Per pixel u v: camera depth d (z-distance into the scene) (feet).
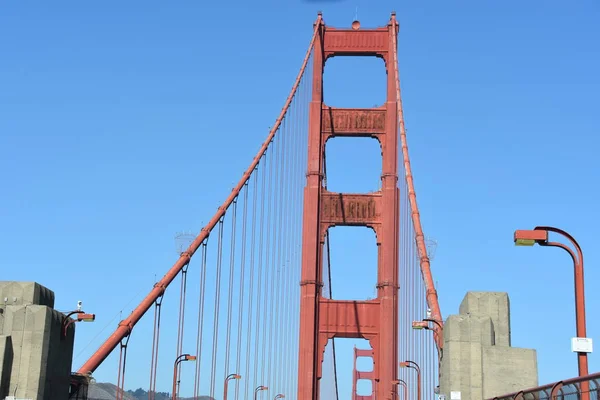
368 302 256.32
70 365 139.03
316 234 259.39
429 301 175.63
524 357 147.43
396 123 266.16
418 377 193.57
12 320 127.03
